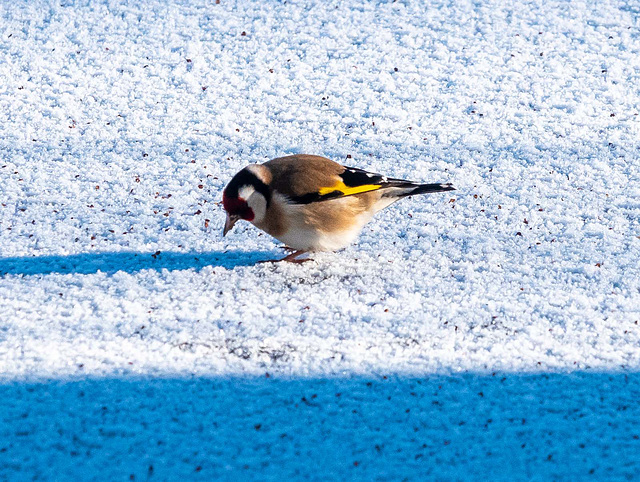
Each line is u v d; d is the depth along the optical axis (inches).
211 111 545.6
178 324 340.2
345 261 402.3
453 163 495.8
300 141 514.9
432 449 272.2
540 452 271.6
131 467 258.8
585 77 577.6
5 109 539.5
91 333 331.0
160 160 495.5
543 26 639.1
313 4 673.0
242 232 433.4
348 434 278.7
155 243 416.8
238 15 656.4
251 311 353.1
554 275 389.7
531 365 319.9
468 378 311.3
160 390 297.6
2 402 286.2
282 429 279.9
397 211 453.4
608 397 301.1
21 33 625.6
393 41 621.9
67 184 468.1
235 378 307.1
